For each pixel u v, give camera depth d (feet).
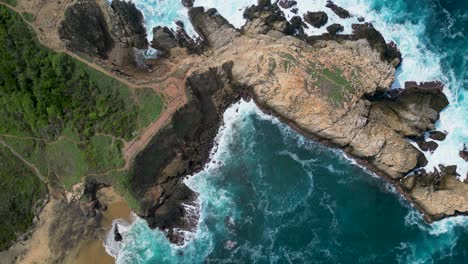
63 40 201.46
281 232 213.46
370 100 219.82
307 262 209.67
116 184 209.56
